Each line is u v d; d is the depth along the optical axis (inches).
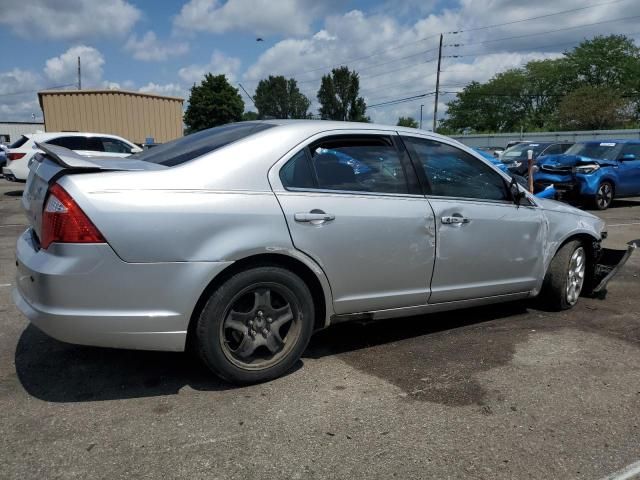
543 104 2898.6
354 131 149.4
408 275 152.6
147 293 117.8
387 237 146.3
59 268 113.5
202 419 118.2
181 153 138.6
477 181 171.2
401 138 157.9
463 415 122.4
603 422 120.7
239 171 129.0
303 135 140.2
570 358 155.9
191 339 130.2
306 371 143.9
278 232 129.1
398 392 132.9
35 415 118.6
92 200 114.1
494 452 108.3
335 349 159.8
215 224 122.2
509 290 179.8
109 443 108.3
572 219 197.2
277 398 128.5
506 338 171.2
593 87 2178.9
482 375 143.4
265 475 99.4
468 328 180.2
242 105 2044.8
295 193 134.1
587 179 522.0
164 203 118.6
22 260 124.1
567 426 118.7
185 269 119.7
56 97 886.4
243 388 133.1
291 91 2728.8
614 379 142.5
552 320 190.2
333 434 113.4
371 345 163.5
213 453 105.8
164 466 101.3
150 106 954.1
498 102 3004.4
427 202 155.5
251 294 131.3
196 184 123.6
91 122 903.1
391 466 103.0
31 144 554.3
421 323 184.5
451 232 159.6
